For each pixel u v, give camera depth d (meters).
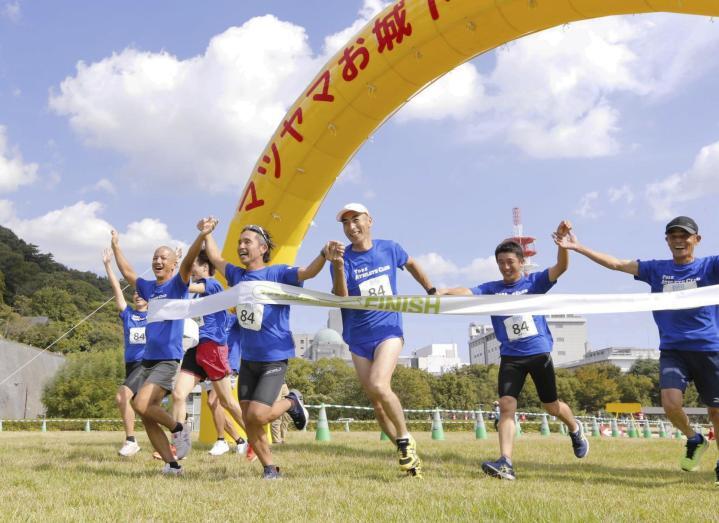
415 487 4.10
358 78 8.48
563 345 139.25
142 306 7.40
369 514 3.07
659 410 78.75
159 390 5.12
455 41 7.98
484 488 4.11
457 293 5.52
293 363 64.75
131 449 6.66
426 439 12.98
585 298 5.05
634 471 5.59
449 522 2.89
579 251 5.25
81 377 40.78
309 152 9.03
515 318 5.55
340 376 63.56
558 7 7.41
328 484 4.23
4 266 85.50
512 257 5.57
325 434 11.52
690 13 6.98
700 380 4.97
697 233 5.02
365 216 5.19
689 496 3.88
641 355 124.31
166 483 4.26
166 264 5.49
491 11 7.62
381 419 5.23
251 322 4.77
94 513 3.06
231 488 4.00
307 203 9.46
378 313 4.97
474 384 68.19
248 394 4.81
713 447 11.03
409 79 8.41
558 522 2.88
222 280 9.79
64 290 83.25
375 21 8.42
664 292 5.01
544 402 5.99
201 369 7.10
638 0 7.08
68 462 5.71
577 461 6.56
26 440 10.12
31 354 47.94
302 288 4.88
